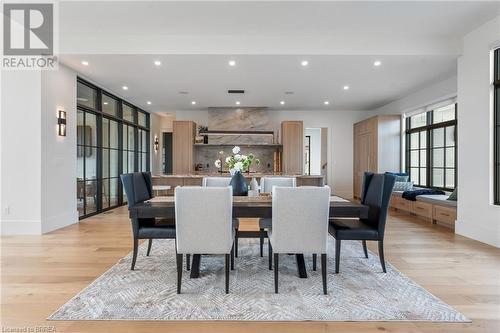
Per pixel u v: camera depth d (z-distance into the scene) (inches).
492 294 94.2
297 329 74.9
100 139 244.4
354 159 351.9
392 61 183.0
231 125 330.6
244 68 197.2
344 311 83.6
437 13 143.9
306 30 163.9
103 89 249.4
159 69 198.8
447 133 239.3
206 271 114.7
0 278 106.2
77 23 156.7
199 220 93.1
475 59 161.2
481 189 157.2
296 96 280.2
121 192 287.4
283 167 317.7
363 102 309.0
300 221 93.6
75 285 100.4
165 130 411.2
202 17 148.6
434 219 201.9
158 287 99.4
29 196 170.9
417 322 78.2
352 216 101.3
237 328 75.2
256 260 128.5
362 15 146.4
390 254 135.9
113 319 79.0
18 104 169.5
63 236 166.9
